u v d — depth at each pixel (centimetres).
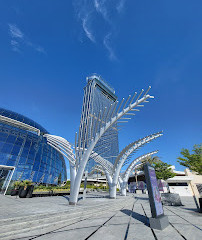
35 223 546
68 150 1296
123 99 1062
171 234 475
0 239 424
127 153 1889
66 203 1026
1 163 2325
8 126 2983
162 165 2172
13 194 1584
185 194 2652
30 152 2950
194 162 1417
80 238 436
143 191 3406
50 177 3097
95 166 2531
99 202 1145
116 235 464
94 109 6344
